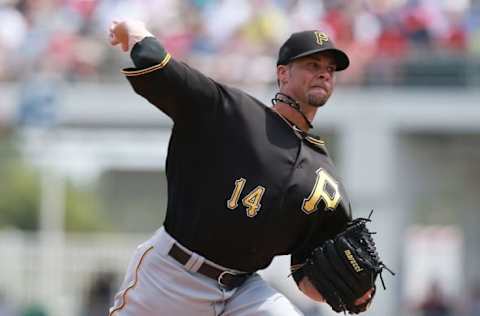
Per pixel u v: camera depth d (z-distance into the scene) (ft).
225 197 58.54
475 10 186.70
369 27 187.42
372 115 182.91
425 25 185.98
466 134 189.47
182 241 59.36
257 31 189.37
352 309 63.21
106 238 293.64
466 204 226.79
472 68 183.42
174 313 60.13
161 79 56.59
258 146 58.90
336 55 60.75
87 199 371.35
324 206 60.23
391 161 182.29
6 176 380.37
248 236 59.00
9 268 237.86
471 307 207.82
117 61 191.52
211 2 192.13
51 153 192.75
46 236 243.60
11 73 190.60
